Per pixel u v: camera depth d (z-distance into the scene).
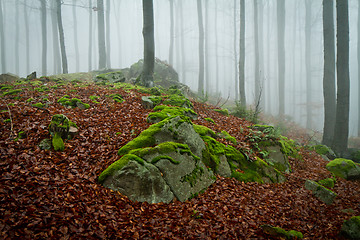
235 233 4.11
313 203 5.89
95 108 7.68
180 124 6.05
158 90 10.73
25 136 5.31
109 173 4.64
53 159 4.84
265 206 5.25
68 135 5.66
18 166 4.32
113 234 3.58
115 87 10.78
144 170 4.62
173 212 4.40
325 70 12.82
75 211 3.72
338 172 8.27
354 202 6.32
